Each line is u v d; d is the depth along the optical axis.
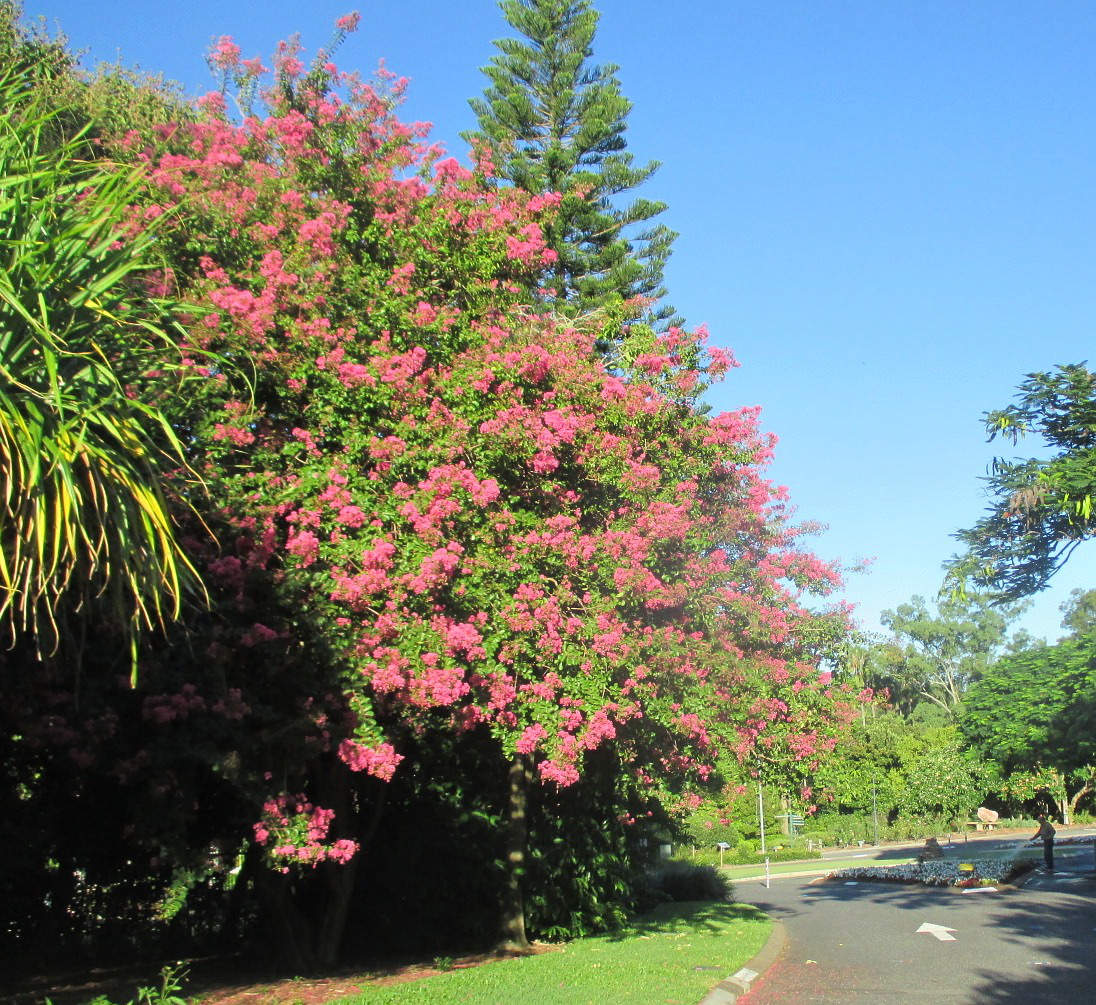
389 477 8.68
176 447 5.51
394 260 10.34
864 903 18.70
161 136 10.83
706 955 10.55
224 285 9.04
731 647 10.31
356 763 7.98
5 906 10.48
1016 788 45.44
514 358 9.48
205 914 12.16
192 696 7.79
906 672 63.56
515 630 8.53
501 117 20.88
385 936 12.30
